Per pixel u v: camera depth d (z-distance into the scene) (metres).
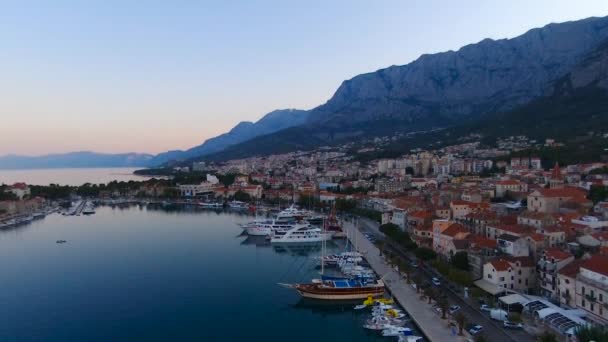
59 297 175.50
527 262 155.12
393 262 199.12
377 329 140.62
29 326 147.12
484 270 160.62
